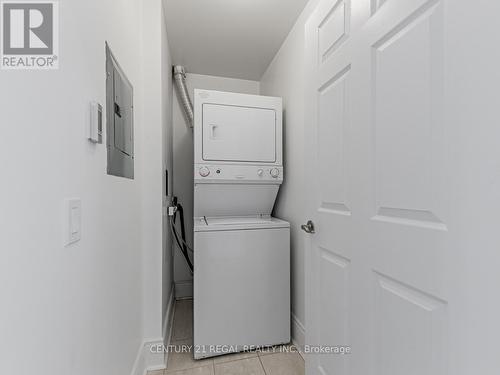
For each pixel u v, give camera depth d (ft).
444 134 2.32
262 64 8.97
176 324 7.61
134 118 4.99
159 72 5.74
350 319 3.67
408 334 2.72
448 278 2.27
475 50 2.05
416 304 2.62
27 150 1.73
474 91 2.06
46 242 1.91
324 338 4.34
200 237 5.98
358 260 3.48
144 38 5.68
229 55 8.38
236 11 6.35
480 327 2.02
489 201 1.96
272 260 6.41
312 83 4.70
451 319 2.25
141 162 5.54
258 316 6.29
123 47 4.20
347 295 3.75
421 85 2.54
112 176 3.54
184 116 9.45
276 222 6.69
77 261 2.42
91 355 2.76
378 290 3.15
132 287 4.67
